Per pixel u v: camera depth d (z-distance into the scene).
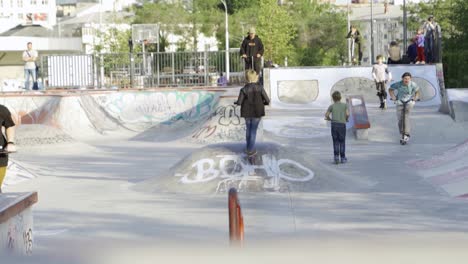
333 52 82.94
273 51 74.81
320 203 12.95
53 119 28.81
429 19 32.19
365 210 12.24
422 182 15.19
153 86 34.19
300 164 14.92
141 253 6.86
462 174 14.97
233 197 7.02
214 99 30.75
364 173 16.66
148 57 34.34
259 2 83.62
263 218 11.66
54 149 22.84
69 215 12.41
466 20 54.56
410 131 23.58
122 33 72.06
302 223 11.22
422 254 6.51
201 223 11.39
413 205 12.65
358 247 6.54
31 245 8.66
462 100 24.89
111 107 30.58
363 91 30.06
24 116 29.56
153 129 29.83
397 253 6.55
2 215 7.33
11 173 16.98
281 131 24.28
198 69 34.12
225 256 6.45
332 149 21.48
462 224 10.91
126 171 18.20
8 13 110.31
